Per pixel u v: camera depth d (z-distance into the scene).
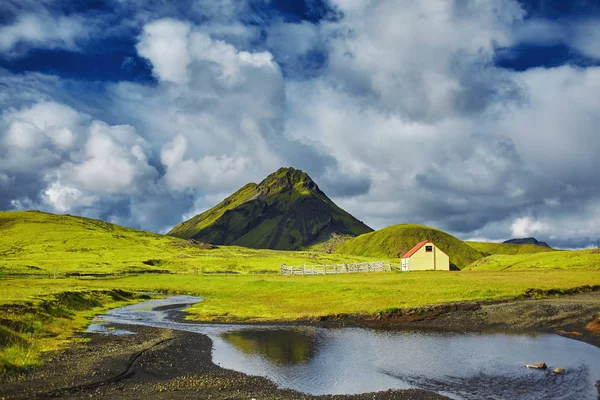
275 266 194.38
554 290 67.88
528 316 52.16
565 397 26.38
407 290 69.56
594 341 41.25
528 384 29.03
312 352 39.66
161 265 198.88
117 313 68.69
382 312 56.88
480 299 61.53
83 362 33.84
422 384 29.72
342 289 74.38
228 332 50.53
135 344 42.03
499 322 51.19
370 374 32.28
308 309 63.88
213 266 189.38
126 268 169.00
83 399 25.45
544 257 150.50
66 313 59.69
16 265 151.38
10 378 28.69
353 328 52.22
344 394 27.70
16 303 51.34
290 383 30.19
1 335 37.31
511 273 97.50
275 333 49.62
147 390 27.69
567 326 47.56
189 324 57.25
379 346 41.84
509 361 35.00
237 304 74.06
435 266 126.31
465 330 48.78
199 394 27.11
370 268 125.62
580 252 141.75
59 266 162.25
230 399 26.20
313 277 106.50
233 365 35.16
